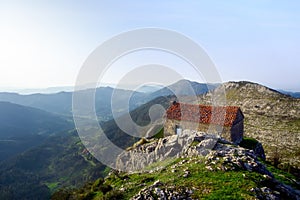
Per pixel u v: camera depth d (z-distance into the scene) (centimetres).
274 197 1967
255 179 2242
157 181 2209
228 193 1941
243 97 12169
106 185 2650
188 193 1997
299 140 7281
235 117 4850
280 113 9694
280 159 6047
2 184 11994
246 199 1850
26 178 12294
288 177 3191
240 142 5056
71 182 8744
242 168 2505
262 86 12812
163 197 1950
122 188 2373
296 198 2222
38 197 9894
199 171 2397
